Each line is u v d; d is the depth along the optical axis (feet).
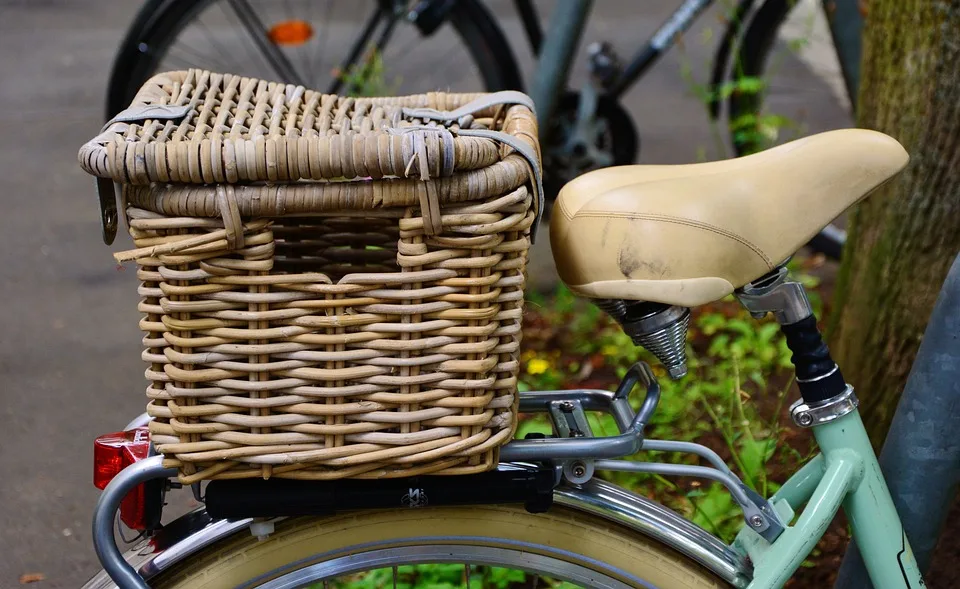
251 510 3.91
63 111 18.58
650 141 16.87
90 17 25.72
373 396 3.62
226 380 3.58
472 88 19.44
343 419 3.65
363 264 4.84
